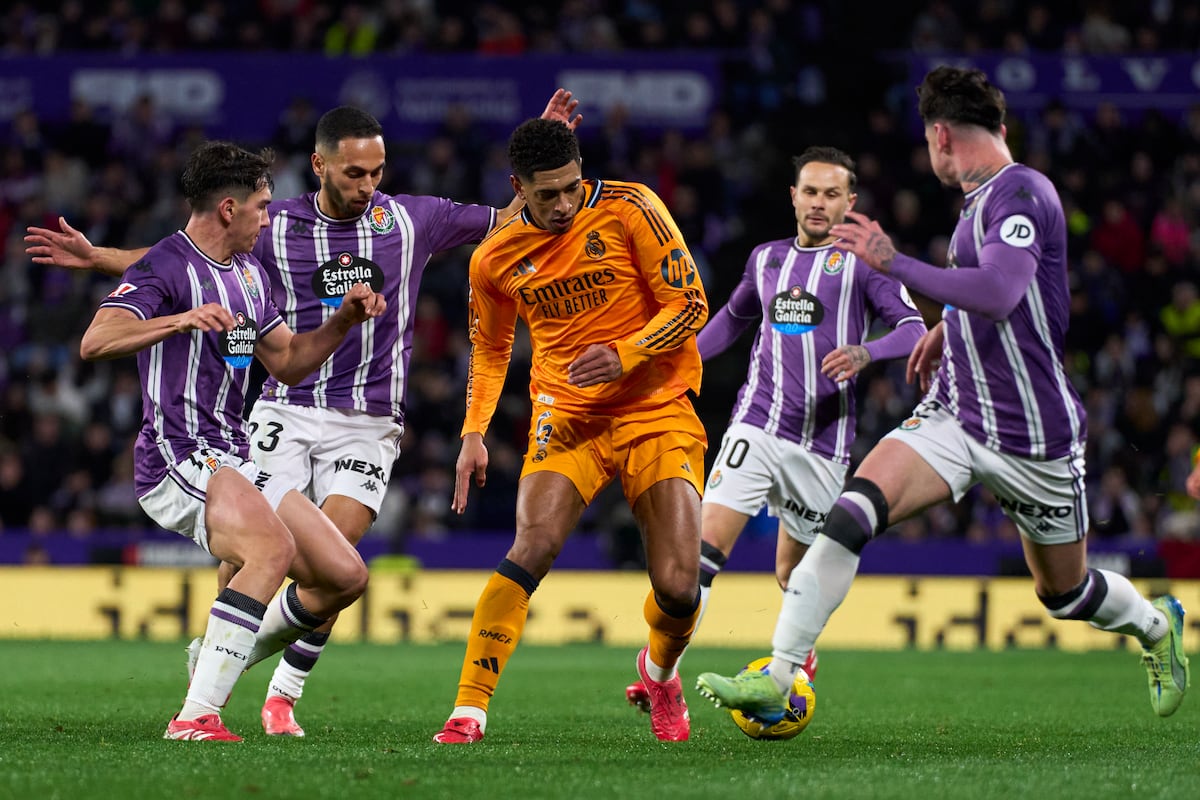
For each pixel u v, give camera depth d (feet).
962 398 61.77
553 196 62.49
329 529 67.10
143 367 64.08
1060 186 210.18
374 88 218.59
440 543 172.55
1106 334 198.18
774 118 232.53
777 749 62.08
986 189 60.44
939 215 213.25
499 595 63.31
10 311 210.38
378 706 86.53
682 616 64.80
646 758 56.65
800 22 231.91
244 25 230.68
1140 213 212.02
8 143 224.12
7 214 217.36
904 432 62.18
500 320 68.64
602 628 158.10
